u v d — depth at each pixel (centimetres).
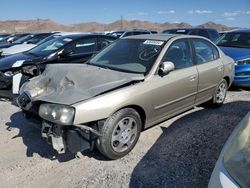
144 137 454
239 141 231
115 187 330
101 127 363
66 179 348
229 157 221
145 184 335
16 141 447
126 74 410
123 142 387
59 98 355
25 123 518
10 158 397
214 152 405
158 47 457
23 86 437
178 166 371
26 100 397
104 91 365
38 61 685
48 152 412
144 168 368
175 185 333
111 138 369
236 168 209
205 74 520
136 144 429
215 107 589
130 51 475
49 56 706
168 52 455
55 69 428
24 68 614
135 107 402
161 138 452
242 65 717
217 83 565
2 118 545
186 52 497
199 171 360
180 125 502
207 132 472
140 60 448
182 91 470
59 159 393
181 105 481
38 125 402
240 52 744
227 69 589
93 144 367
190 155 398
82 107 342
